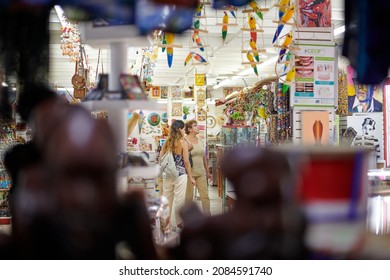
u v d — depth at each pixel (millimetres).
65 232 1436
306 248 1543
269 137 7391
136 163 2715
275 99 6848
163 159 6289
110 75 2691
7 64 2467
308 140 5477
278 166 1505
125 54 2691
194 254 1566
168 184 6270
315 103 5566
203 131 12359
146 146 10906
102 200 1409
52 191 1427
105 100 2580
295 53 5484
